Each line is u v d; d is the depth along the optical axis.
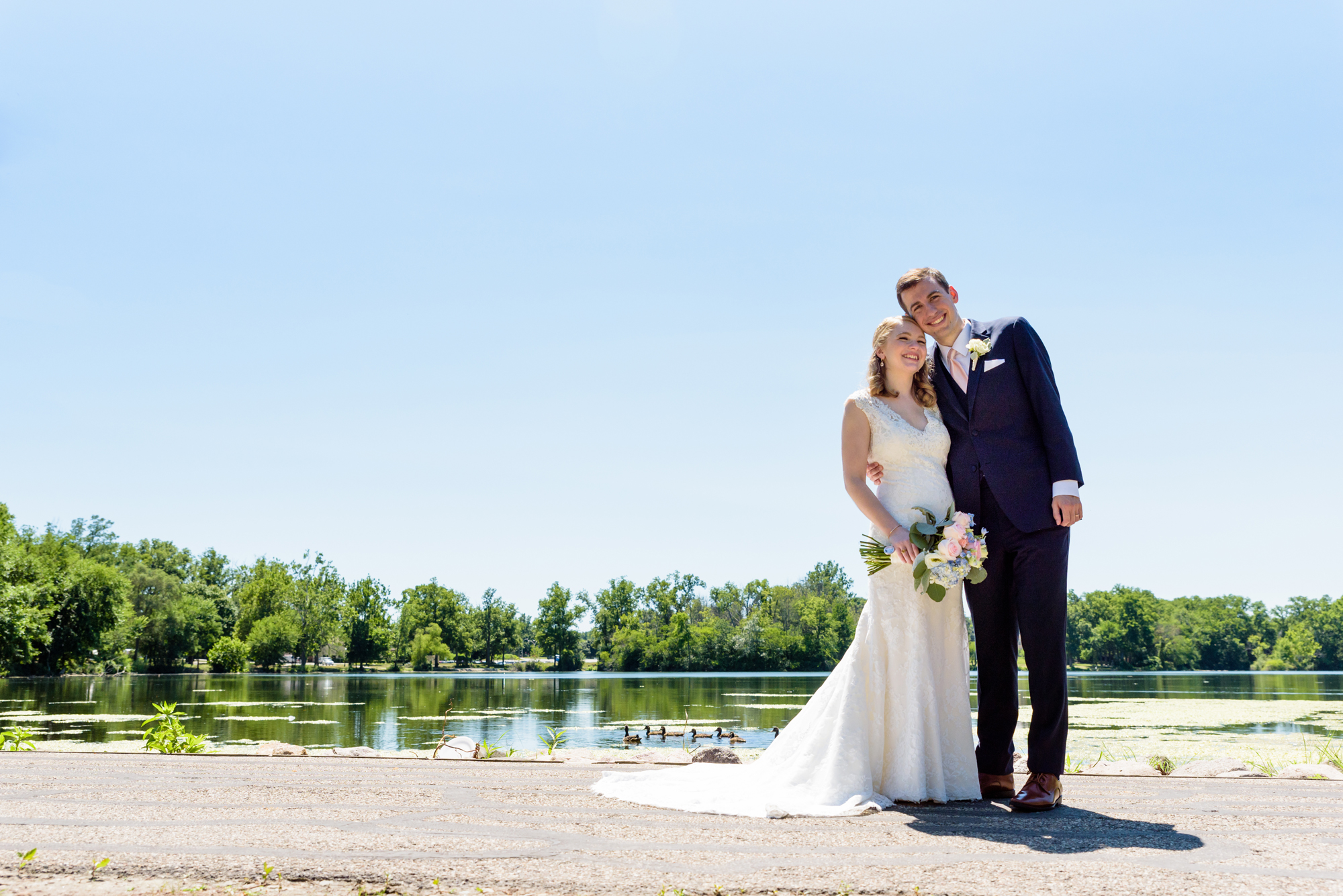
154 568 83.75
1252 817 2.68
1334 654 121.69
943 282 3.51
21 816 2.51
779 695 39.53
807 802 2.97
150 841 2.17
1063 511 3.08
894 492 3.37
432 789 3.10
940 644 3.29
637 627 101.69
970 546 3.09
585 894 1.75
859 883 1.84
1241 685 52.44
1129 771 4.80
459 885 1.81
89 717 20.25
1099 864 2.02
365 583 103.06
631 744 16.62
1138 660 119.25
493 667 109.75
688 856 2.10
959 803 3.17
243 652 81.25
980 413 3.33
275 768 3.74
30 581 48.97
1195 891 1.77
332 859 2.00
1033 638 3.06
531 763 4.14
